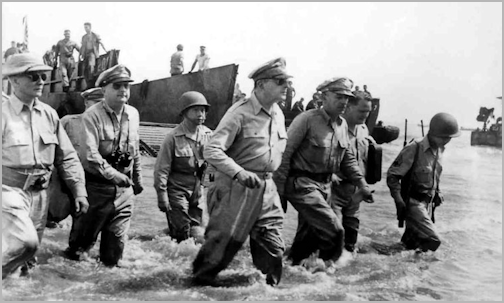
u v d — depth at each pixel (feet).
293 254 22.71
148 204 25.77
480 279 22.59
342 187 24.08
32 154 18.51
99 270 20.92
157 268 21.16
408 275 22.61
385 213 27.20
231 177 19.03
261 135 19.39
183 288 19.94
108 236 21.12
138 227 25.00
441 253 25.18
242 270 20.89
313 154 21.65
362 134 24.81
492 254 25.04
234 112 19.30
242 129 19.34
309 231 22.24
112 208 20.92
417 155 25.35
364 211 27.25
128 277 20.34
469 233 27.04
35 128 18.65
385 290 20.97
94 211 20.77
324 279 21.45
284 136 20.12
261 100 19.57
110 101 20.72
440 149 25.71
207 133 24.67
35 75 18.35
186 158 23.97
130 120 21.36
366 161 24.80
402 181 25.90
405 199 25.68
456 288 21.72
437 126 25.00
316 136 21.57
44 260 21.26
